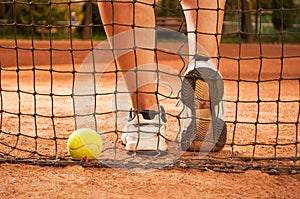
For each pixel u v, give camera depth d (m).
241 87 7.00
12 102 5.23
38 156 2.95
